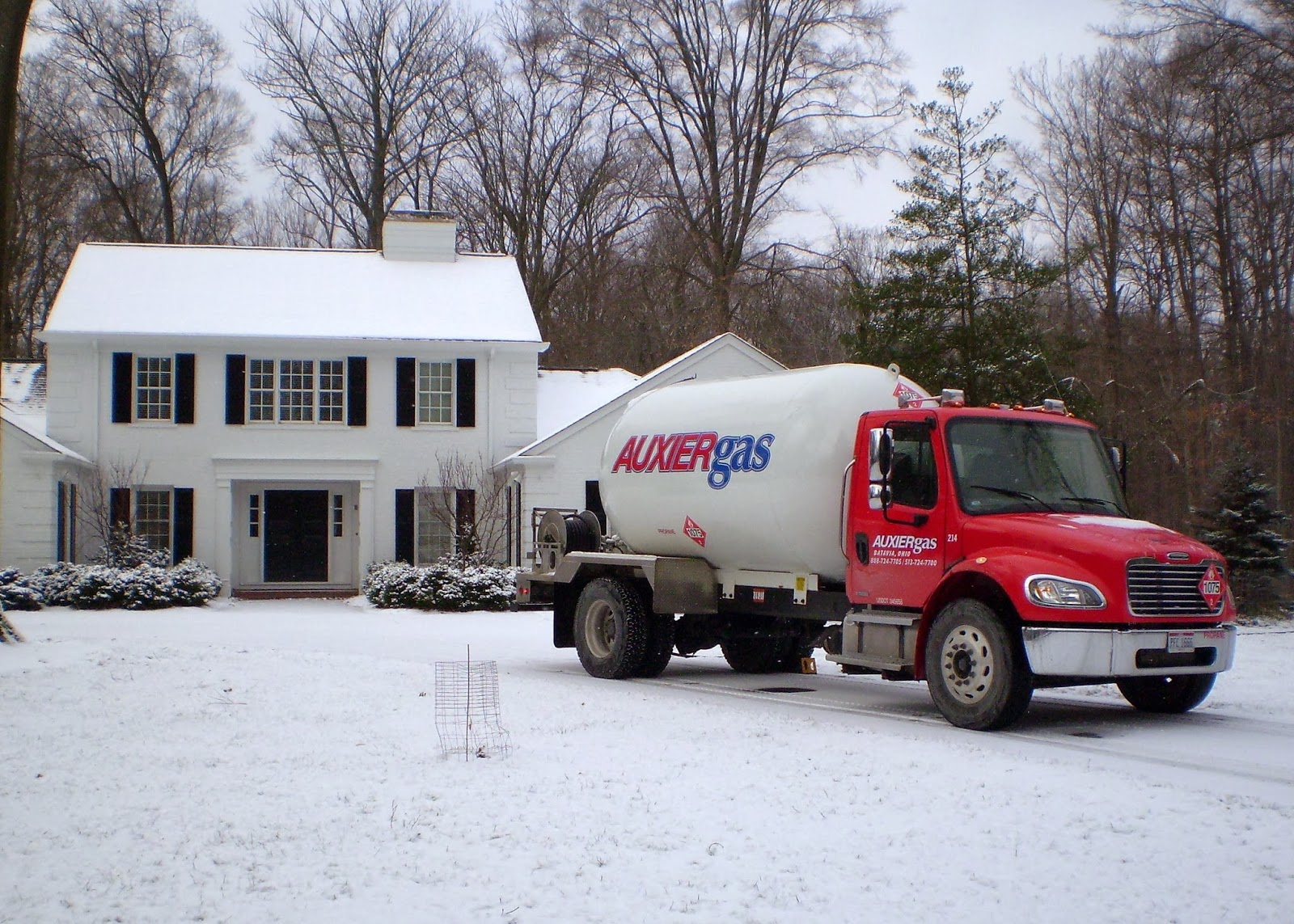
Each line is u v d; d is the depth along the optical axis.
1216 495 25.34
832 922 5.38
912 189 27.20
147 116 46.31
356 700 11.83
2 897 5.75
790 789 7.77
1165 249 36.88
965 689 10.74
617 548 16.69
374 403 31.12
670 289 45.38
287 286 32.75
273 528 31.81
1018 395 26.34
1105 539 10.52
